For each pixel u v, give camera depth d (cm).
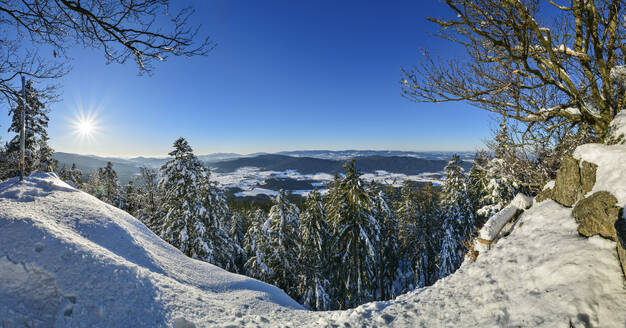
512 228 636
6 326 359
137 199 2928
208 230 1844
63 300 425
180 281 701
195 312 548
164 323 481
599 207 427
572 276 365
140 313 474
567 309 327
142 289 530
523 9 394
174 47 514
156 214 2455
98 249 573
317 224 2045
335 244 1930
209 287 741
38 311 397
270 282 2102
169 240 1736
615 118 515
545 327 322
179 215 1742
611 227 388
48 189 798
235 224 3381
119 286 498
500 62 520
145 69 556
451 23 491
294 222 2161
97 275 491
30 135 2070
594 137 679
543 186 730
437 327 397
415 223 2905
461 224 2467
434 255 3036
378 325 432
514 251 501
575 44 514
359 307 513
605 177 466
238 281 850
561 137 734
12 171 1952
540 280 395
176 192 1730
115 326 432
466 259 650
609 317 298
